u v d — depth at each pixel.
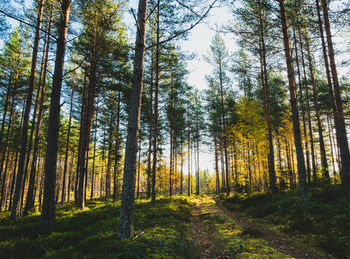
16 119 23.12
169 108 18.52
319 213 7.66
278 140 22.00
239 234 6.89
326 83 20.69
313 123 23.45
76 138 29.44
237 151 17.23
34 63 10.82
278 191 13.68
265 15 12.70
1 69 17.12
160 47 14.42
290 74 10.15
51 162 7.02
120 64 14.02
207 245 6.01
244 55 20.47
